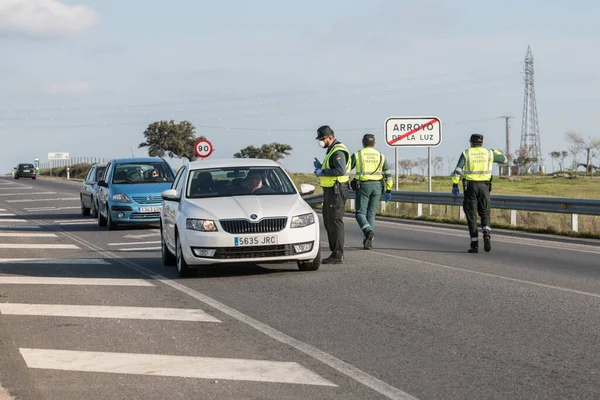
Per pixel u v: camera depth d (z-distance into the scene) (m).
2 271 14.97
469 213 16.80
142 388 6.79
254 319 9.70
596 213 20.25
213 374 7.19
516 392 6.48
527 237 20.48
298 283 12.60
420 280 12.70
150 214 24.27
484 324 9.17
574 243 18.83
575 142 90.81
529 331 8.77
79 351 8.17
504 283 12.30
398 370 7.23
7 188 60.28
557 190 50.16
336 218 14.96
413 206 30.12
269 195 14.12
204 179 14.51
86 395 6.61
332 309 10.27
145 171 25.70
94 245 20.16
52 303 11.13
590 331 8.72
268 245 13.09
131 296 11.66
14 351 8.23
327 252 17.25
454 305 10.41
